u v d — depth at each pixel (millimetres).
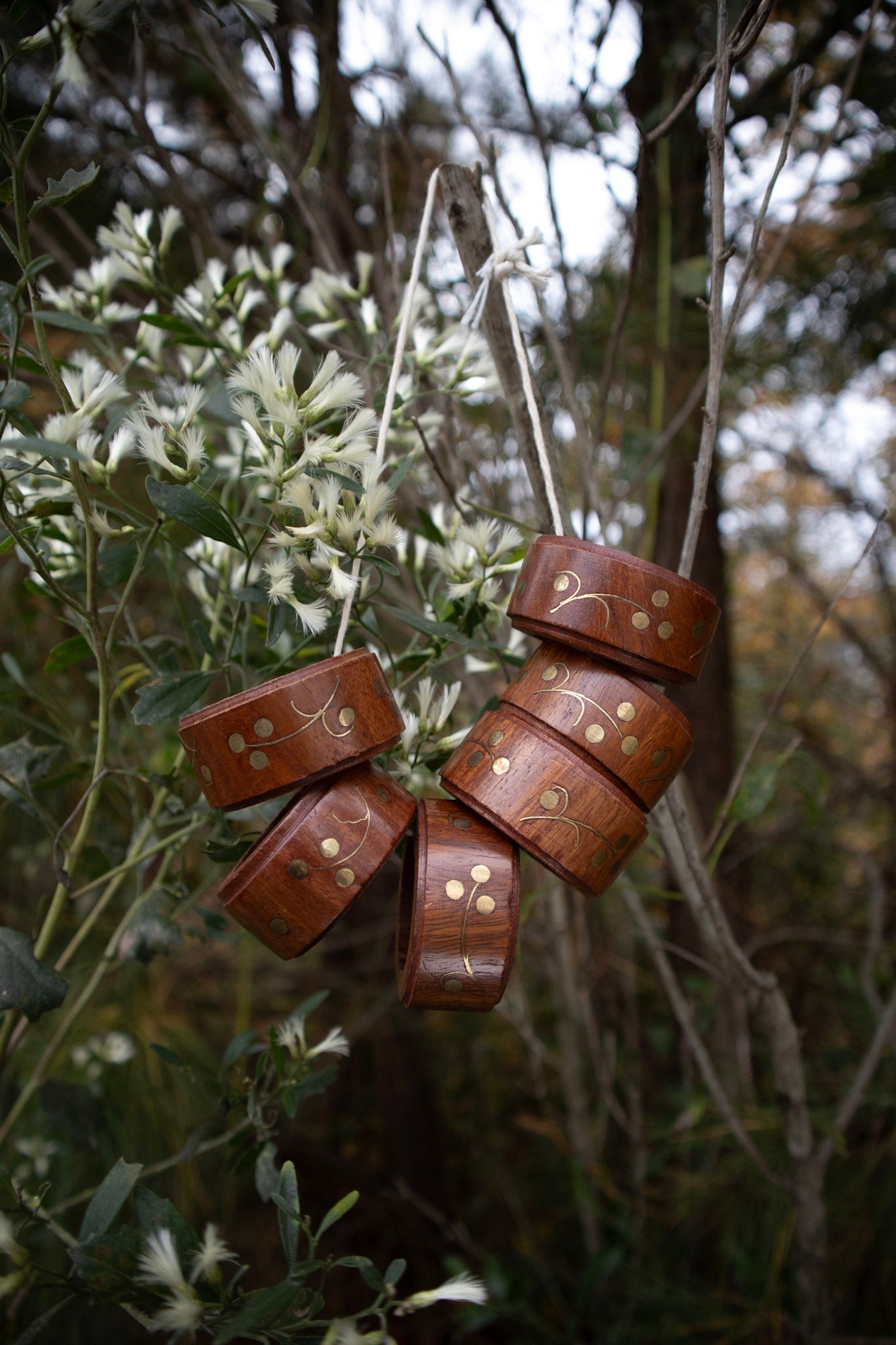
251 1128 371
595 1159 712
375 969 963
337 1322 308
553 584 322
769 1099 731
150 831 405
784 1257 640
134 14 318
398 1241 947
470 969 312
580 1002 695
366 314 413
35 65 635
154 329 416
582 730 318
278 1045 356
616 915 798
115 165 672
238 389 331
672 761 323
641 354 723
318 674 308
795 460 1128
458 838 319
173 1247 310
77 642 387
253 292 413
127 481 638
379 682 318
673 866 409
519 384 373
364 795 317
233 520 333
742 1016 671
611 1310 693
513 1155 995
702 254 668
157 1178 605
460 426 521
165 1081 640
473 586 354
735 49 344
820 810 504
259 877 310
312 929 312
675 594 320
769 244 775
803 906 989
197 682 346
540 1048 700
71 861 382
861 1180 649
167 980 768
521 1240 880
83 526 367
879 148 662
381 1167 999
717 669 842
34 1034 612
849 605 1642
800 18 639
